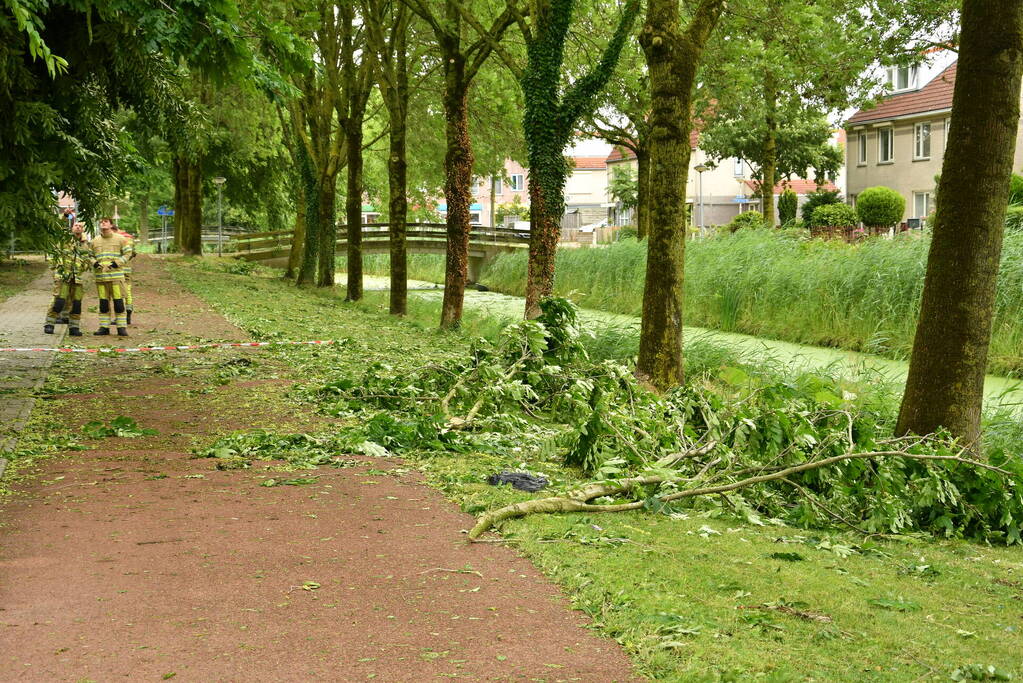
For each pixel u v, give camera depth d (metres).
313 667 3.96
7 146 9.22
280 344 16.72
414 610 4.62
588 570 5.13
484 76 27.69
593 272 31.30
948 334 8.09
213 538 5.77
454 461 8.02
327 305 27.17
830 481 7.24
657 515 6.66
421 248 42.59
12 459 7.83
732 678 3.79
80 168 9.74
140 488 6.97
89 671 3.93
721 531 6.39
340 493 6.90
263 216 56.66
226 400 11.00
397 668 3.95
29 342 16.14
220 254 45.75
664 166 12.14
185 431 9.20
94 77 9.94
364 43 28.20
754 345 19.84
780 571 5.39
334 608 4.64
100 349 15.55
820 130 51.66
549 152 18.41
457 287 21.70
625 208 67.69
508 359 10.66
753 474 7.38
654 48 12.01
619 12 21.91
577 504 6.55
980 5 7.84
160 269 35.62
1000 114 7.89
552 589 4.93
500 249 43.75
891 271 19.81
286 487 7.06
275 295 28.94
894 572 5.78
